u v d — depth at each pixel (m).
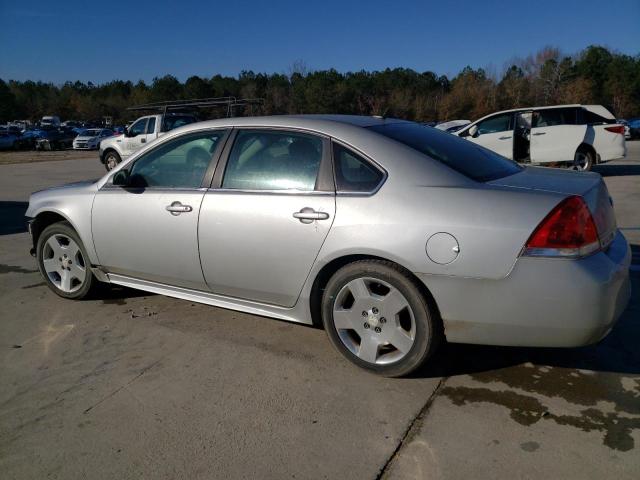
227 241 3.38
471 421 2.60
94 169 18.53
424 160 2.95
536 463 2.28
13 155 29.05
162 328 3.80
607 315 2.58
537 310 2.59
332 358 3.30
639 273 4.73
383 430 2.55
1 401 2.89
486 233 2.63
